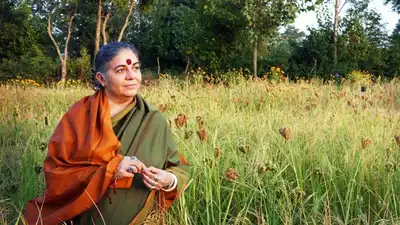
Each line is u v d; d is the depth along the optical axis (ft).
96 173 9.05
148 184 9.38
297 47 84.43
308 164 13.99
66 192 9.30
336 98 28.17
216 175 12.34
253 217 11.81
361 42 81.66
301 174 12.42
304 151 14.43
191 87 34.71
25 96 33.42
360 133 16.61
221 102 29.86
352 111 22.11
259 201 12.12
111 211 9.53
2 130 20.98
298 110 25.32
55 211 9.46
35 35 111.45
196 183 12.62
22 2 107.96
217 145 14.65
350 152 13.92
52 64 97.25
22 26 107.34
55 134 9.58
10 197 13.12
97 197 9.05
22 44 106.83
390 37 104.17
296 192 11.49
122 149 9.59
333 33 82.38
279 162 14.16
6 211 11.84
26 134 19.56
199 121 14.29
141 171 9.21
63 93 36.40
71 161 9.30
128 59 9.60
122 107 9.87
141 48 132.16
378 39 102.78
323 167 13.20
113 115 9.77
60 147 9.35
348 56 80.74
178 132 14.87
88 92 36.96
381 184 12.75
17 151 16.71
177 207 11.35
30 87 45.37
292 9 60.75
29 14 109.19
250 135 16.69
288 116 21.44
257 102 29.25
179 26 117.19
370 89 35.58
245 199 11.85
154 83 38.99
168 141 10.12
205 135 12.10
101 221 9.55
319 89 34.78
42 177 13.57
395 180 12.55
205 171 11.87
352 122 18.60
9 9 106.42
